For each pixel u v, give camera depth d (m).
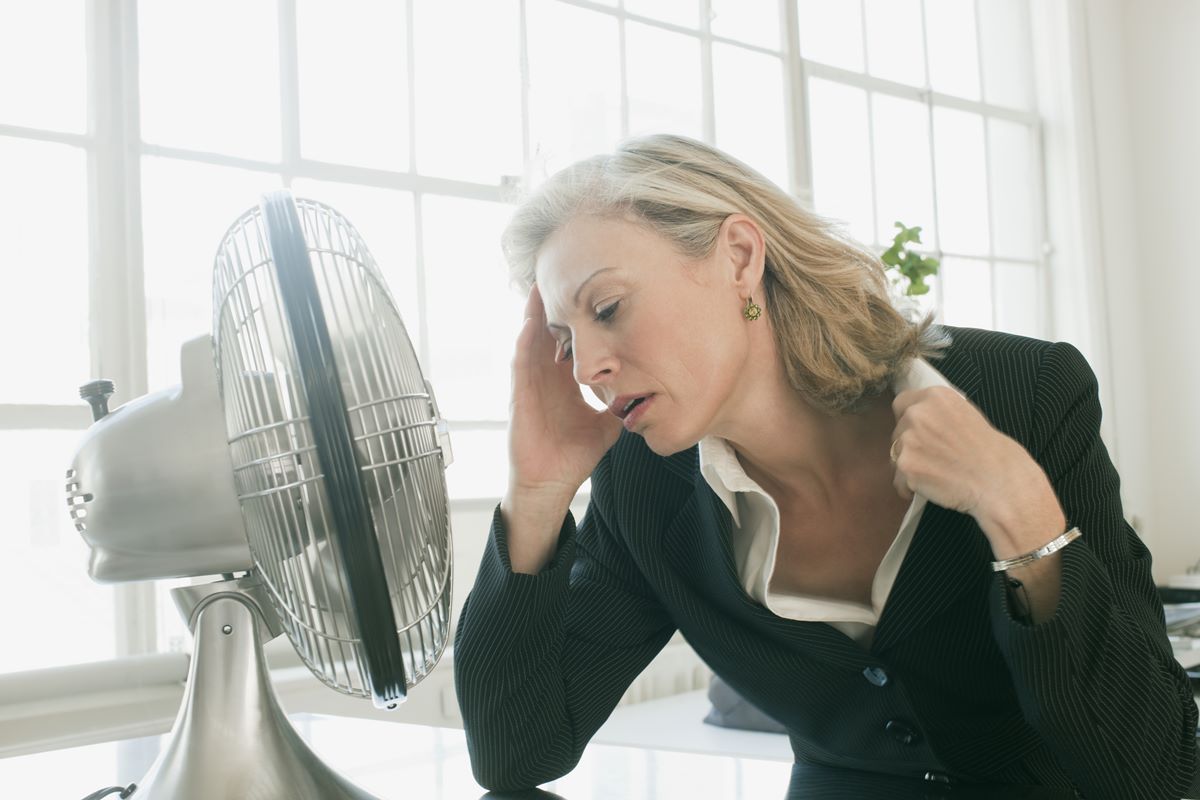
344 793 0.87
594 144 3.97
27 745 2.38
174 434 0.85
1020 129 5.92
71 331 2.75
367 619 0.79
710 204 1.04
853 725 1.13
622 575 1.29
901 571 1.06
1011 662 0.93
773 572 1.17
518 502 1.16
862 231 5.06
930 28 5.54
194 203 2.97
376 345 0.86
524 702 1.13
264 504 0.83
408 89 3.47
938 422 0.96
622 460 1.27
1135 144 6.17
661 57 4.23
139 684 2.68
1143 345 6.10
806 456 1.12
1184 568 5.90
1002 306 5.72
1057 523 0.94
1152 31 6.12
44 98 2.74
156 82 2.92
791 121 4.66
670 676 3.53
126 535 0.86
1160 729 0.94
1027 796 0.97
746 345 1.06
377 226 3.37
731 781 1.08
